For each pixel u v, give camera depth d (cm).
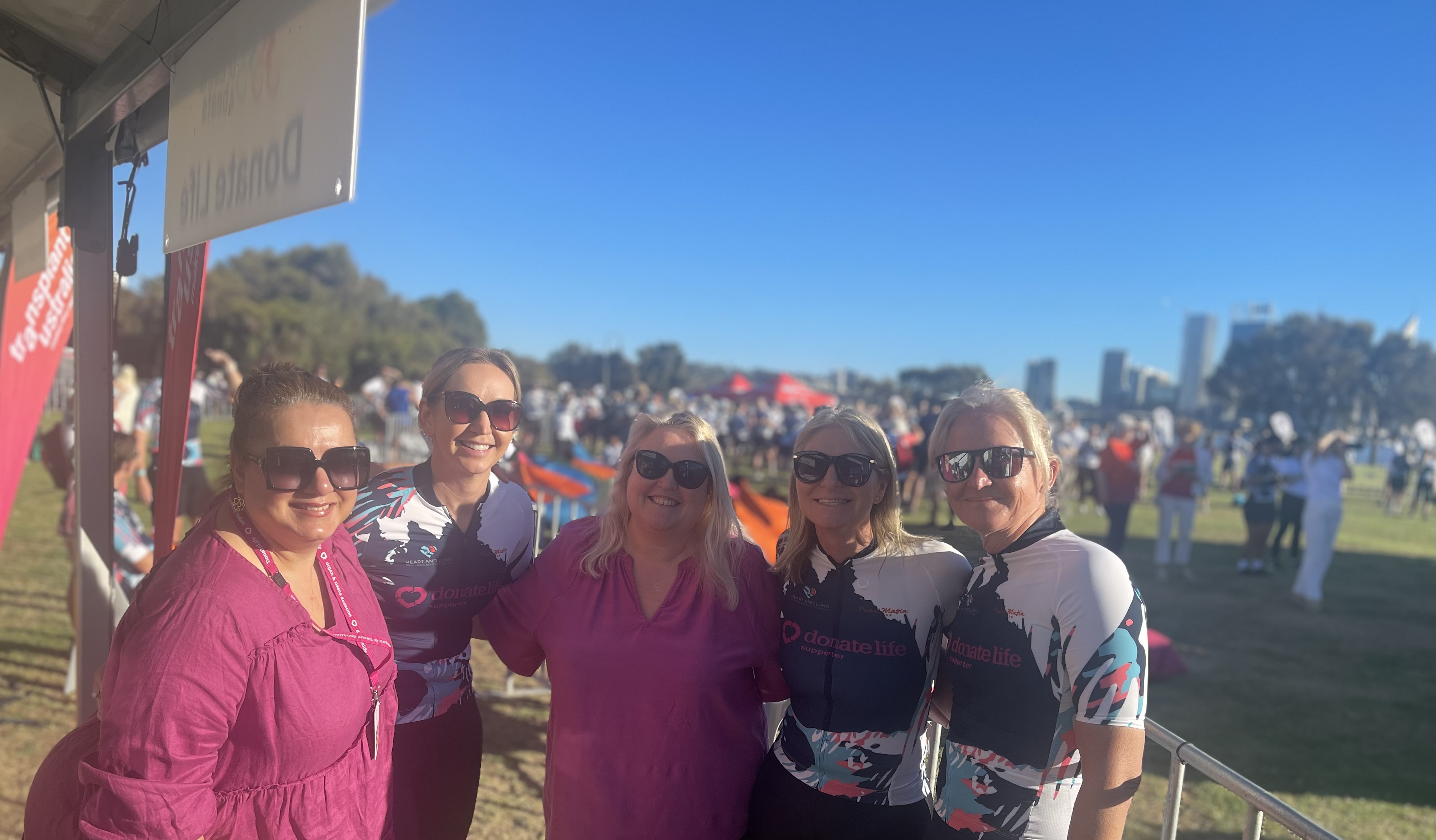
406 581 192
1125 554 1106
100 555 254
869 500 183
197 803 122
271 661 130
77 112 227
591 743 184
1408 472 2142
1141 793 399
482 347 209
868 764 180
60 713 409
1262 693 545
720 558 190
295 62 128
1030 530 165
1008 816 156
